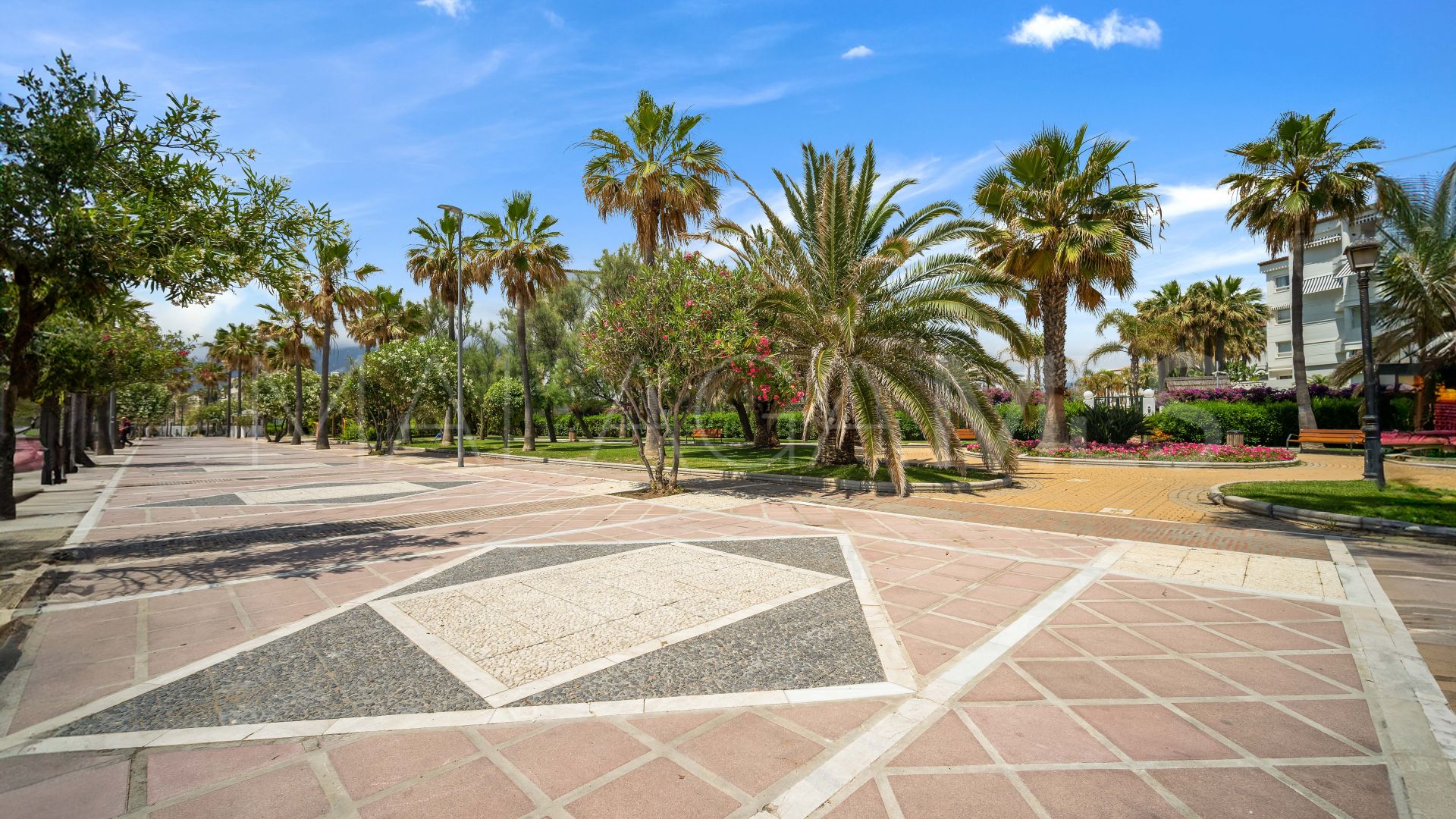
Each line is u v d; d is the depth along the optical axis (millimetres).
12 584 5750
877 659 3865
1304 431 18641
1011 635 4242
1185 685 3459
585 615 4781
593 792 2516
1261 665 3717
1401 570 5828
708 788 2537
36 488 14266
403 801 2463
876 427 11977
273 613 4934
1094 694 3357
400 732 3025
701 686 3506
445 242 29266
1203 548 6859
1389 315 16719
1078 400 21438
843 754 2791
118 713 3262
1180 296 41188
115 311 7262
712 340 11070
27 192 5703
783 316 12867
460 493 12875
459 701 3344
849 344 11367
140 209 6004
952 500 10531
